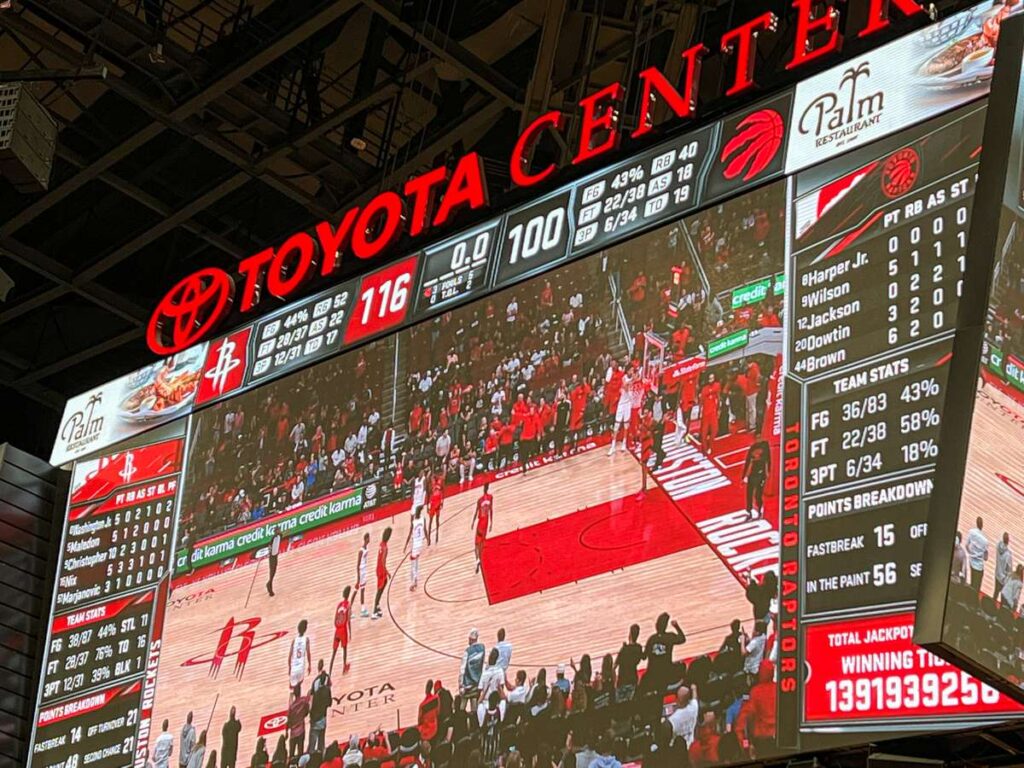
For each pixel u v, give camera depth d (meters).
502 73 17.61
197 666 13.13
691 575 10.27
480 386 12.27
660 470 10.78
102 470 14.88
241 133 18.22
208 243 20.66
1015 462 7.76
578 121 15.30
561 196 12.48
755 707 9.55
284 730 12.23
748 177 11.23
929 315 9.76
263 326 14.27
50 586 14.84
